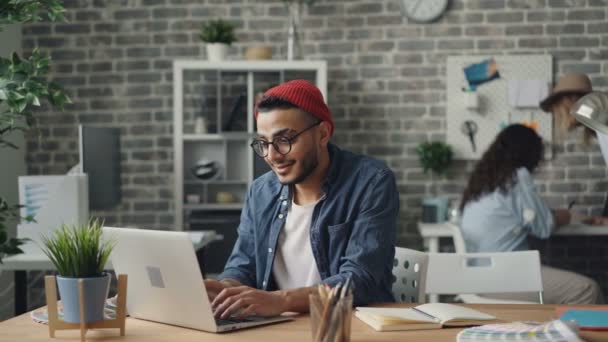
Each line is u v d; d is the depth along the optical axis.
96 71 4.84
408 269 2.23
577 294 3.42
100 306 1.53
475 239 3.71
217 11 4.83
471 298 3.22
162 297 1.62
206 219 4.42
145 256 1.60
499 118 4.78
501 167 3.71
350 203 1.96
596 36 4.75
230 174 4.79
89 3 4.83
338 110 4.84
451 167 4.83
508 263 2.53
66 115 4.85
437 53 4.80
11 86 2.14
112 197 4.20
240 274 2.09
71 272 1.52
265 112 1.81
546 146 4.76
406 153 4.84
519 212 3.67
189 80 4.78
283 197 2.04
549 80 4.74
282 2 4.80
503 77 4.77
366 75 4.82
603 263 4.75
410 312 1.66
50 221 3.08
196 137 4.53
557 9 4.75
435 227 4.35
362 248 1.88
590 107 1.99
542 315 1.71
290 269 2.03
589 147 4.74
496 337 1.38
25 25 4.82
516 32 4.77
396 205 2.00
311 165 1.84
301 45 4.68
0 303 4.32
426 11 4.77
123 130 4.86
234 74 4.54
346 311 1.28
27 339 1.52
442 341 1.46
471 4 4.78
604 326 1.50
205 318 1.55
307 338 1.49
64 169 4.84
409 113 4.82
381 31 4.81
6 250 2.37
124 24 4.84
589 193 4.76
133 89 4.86
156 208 4.88
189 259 1.52
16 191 4.66
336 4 4.81
